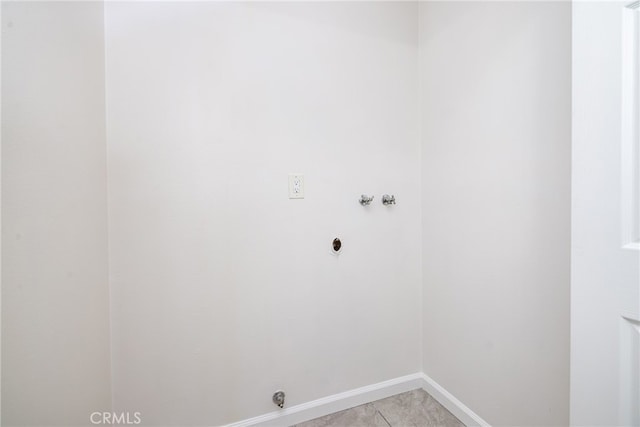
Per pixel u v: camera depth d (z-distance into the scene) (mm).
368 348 1480
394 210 1527
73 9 866
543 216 970
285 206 1309
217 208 1202
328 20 1371
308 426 1304
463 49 1276
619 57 627
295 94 1316
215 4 1185
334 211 1400
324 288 1389
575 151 711
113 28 1050
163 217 1129
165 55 1119
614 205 643
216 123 1192
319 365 1383
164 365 1140
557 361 936
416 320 1585
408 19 1537
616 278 641
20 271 669
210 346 1201
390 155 1512
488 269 1180
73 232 862
